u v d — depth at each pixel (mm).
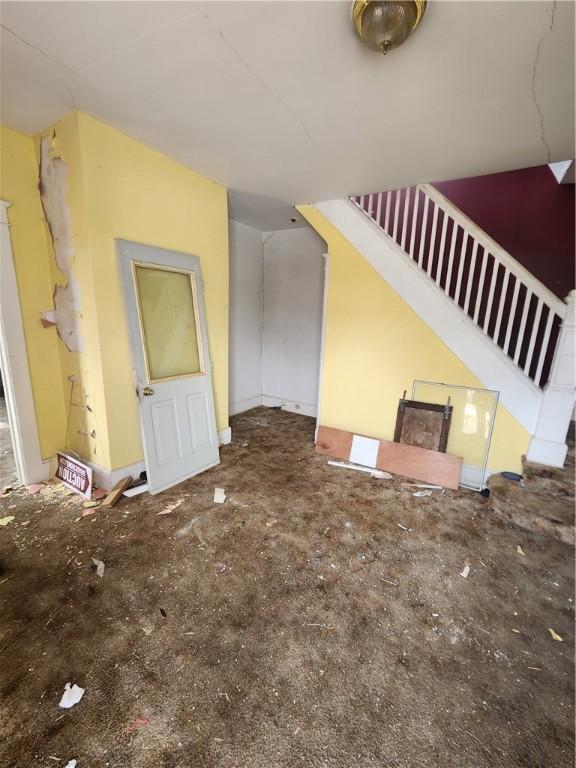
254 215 3820
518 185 3240
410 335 3000
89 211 2078
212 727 1130
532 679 1327
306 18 1283
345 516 2332
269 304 4730
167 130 2121
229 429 3541
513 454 2705
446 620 1573
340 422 3475
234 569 1821
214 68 1577
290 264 4457
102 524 2148
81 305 2281
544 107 1773
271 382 4934
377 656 1392
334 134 2107
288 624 1518
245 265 4375
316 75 1597
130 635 1438
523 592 1748
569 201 3100
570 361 2402
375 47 1310
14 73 1623
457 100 1743
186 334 2799
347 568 1862
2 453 3092
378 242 3029
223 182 2898
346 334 3303
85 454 2627
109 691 1225
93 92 1771
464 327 2775
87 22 1323
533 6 1200
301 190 3004
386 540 2104
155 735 1103
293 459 3219
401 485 2777
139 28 1348
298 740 1104
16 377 2396
